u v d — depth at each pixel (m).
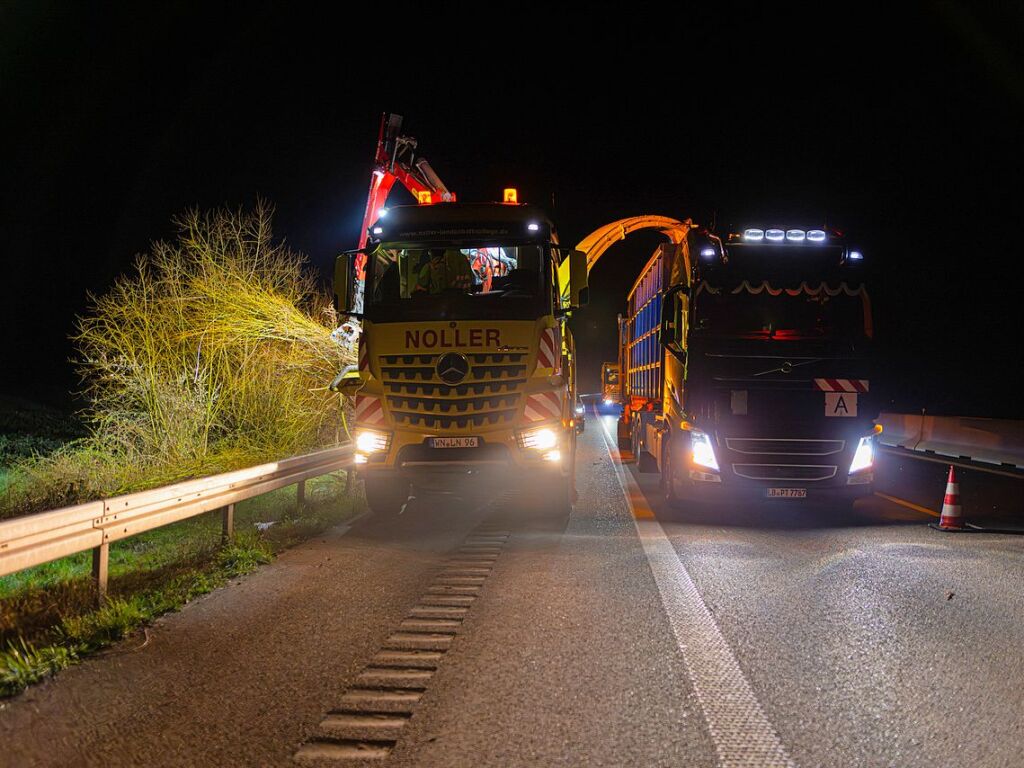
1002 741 4.16
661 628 5.97
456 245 10.23
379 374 10.02
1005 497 13.14
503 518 10.88
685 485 11.03
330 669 5.14
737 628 5.99
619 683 4.91
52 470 11.91
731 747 4.07
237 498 8.52
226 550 8.26
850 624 6.10
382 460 9.98
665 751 4.02
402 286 10.25
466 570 7.79
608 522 10.57
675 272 12.69
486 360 9.85
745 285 10.97
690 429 10.97
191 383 13.84
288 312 14.55
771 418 10.70
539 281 10.16
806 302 10.98
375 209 16.50
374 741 4.13
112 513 6.31
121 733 4.21
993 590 7.09
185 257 14.18
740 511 11.55
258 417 14.34
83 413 14.73
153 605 6.39
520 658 5.34
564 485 10.48
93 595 6.36
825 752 4.03
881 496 13.31
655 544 9.06
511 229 10.23
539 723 4.34
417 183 16.89
